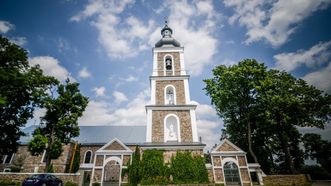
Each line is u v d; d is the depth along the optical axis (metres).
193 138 22.81
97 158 22.66
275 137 32.31
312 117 28.48
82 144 37.91
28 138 38.97
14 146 26.19
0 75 22.33
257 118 29.58
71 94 29.03
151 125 23.53
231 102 30.97
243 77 28.84
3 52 24.89
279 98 26.05
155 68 27.91
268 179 23.28
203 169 21.03
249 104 30.30
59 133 27.34
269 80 27.25
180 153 21.66
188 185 20.11
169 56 29.16
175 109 24.47
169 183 20.27
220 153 23.89
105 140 39.41
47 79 27.91
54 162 34.59
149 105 24.56
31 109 27.25
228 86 29.77
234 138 34.72
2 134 25.19
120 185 21.25
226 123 34.31
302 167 38.38
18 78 23.97
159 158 21.38
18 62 26.47
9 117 25.25
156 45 31.33
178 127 23.52
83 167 23.23
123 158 22.58
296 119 28.11
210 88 31.00
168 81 26.72
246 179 22.70
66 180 22.36
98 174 21.97
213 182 21.70
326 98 28.17
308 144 42.22
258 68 29.34
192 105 24.53
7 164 36.44
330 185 22.00
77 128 28.12
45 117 27.50
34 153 24.72
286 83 28.73
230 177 22.98
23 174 22.12
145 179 20.50
